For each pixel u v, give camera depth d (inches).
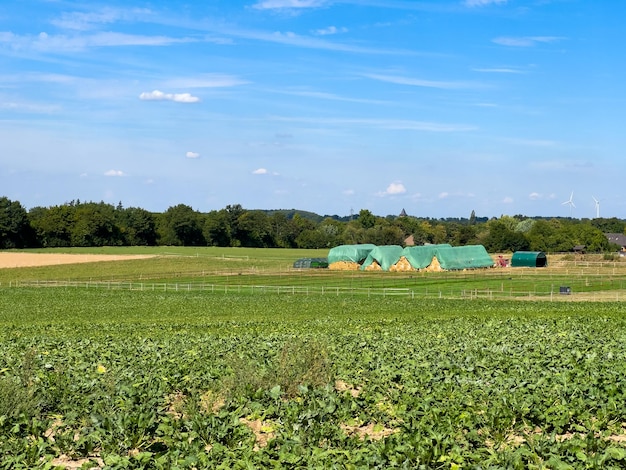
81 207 7185.0
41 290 3223.4
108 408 660.1
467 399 671.1
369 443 535.8
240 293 2945.4
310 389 729.6
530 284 3058.6
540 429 595.2
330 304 2448.3
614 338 1189.7
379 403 687.1
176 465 491.5
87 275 4239.7
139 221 7268.7
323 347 893.2
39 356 1066.1
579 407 619.2
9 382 686.5
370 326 1642.5
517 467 463.8
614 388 674.8
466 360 916.6
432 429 560.1
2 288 3358.8
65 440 573.0
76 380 822.5
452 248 4030.5
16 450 548.4
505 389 717.3
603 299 2409.0
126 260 5137.8
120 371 888.3
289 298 2699.3
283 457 494.6
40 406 690.2
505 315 1836.9
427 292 2807.6
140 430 586.6
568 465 461.4
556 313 1855.3
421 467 463.8
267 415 644.7
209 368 894.4
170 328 1688.0
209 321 1920.5
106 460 507.5
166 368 904.9
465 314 1940.2
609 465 475.5
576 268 3978.8
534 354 965.2
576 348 1042.1
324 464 483.8
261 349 1110.4
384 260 3939.5
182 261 5132.9
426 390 723.4
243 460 490.0
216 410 690.8
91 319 2129.7
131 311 2369.6
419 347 1111.6
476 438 545.6
